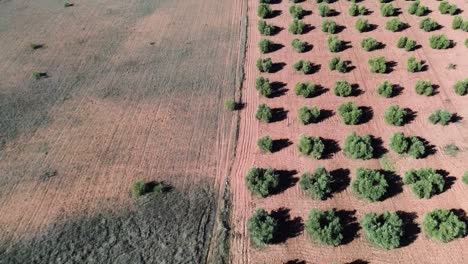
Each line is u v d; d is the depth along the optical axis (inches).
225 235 859.4
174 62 1430.9
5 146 1100.5
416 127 1117.7
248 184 944.9
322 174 944.3
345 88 1216.8
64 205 935.0
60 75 1382.9
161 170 1019.9
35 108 1236.5
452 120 1133.1
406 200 919.7
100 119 1188.5
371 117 1160.2
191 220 898.7
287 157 1047.0
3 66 1438.2
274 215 900.0
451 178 966.4
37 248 847.1
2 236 872.9
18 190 976.9
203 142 1103.0
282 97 1251.2
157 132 1137.4
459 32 1491.1
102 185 981.8
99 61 1450.5
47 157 1064.8
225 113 1200.2
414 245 824.3
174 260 820.6
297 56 1434.5
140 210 919.7
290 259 811.4
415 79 1293.1
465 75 1290.6
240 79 1330.0
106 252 837.2
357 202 920.9
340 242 829.8
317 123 1149.1
